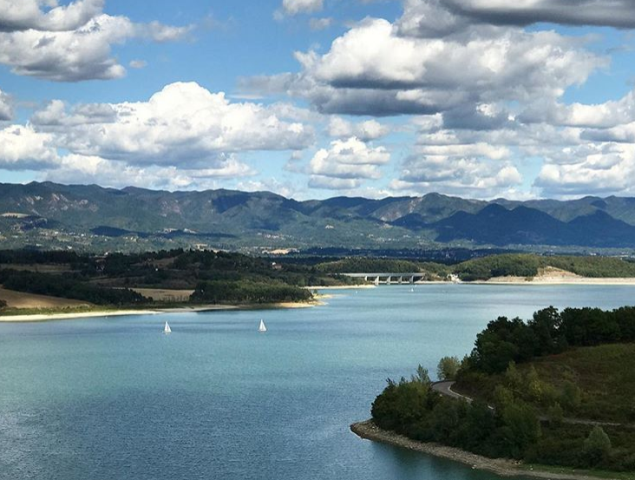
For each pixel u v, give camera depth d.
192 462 148.12
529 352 193.12
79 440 163.75
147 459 150.12
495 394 162.38
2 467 145.38
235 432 169.12
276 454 152.62
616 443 144.00
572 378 177.62
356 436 164.75
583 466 139.25
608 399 165.00
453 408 157.75
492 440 149.25
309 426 173.62
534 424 147.00
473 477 137.88
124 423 178.12
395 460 148.00
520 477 137.00
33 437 166.38
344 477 139.25
